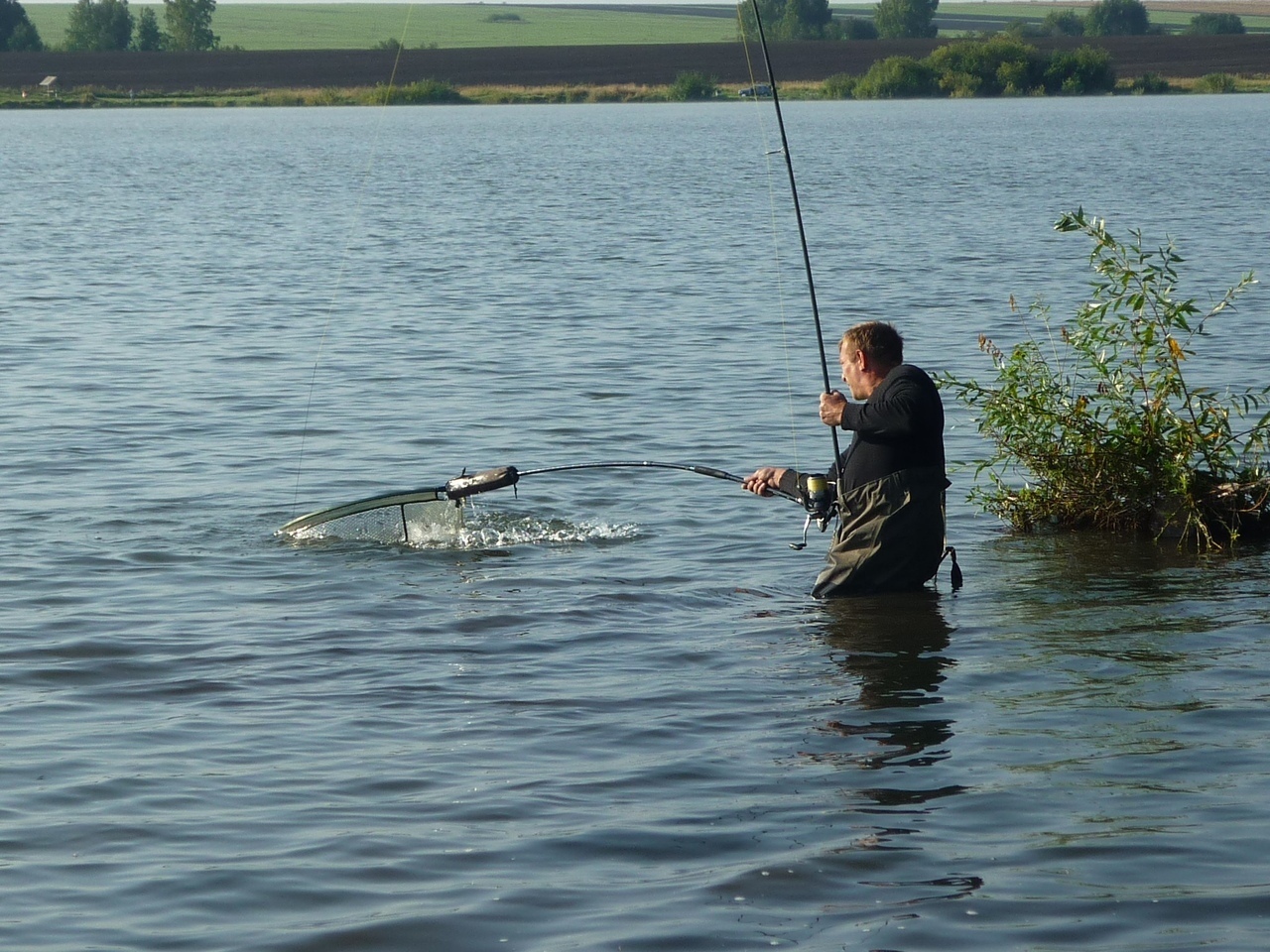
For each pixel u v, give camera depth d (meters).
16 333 19.77
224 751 6.92
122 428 14.16
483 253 29.06
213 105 117.12
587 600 9.21
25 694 7.66
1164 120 85.12
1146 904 5.41
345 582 9.59
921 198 40.12
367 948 5.21
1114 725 7.13
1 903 5.52
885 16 176.25
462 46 167.75
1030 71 120.44
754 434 13.78
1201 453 11.30
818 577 9.50
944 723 7.19
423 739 7.06
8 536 10.62
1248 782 6.44
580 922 5.35
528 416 14.59
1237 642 8.35
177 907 5.49
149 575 9.76
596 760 6.80
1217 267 24.41
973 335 18.81
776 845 5.93
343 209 39.56
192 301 22.80
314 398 15.54
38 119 101.50
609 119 96.56
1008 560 10.22
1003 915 5.35
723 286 23.94
